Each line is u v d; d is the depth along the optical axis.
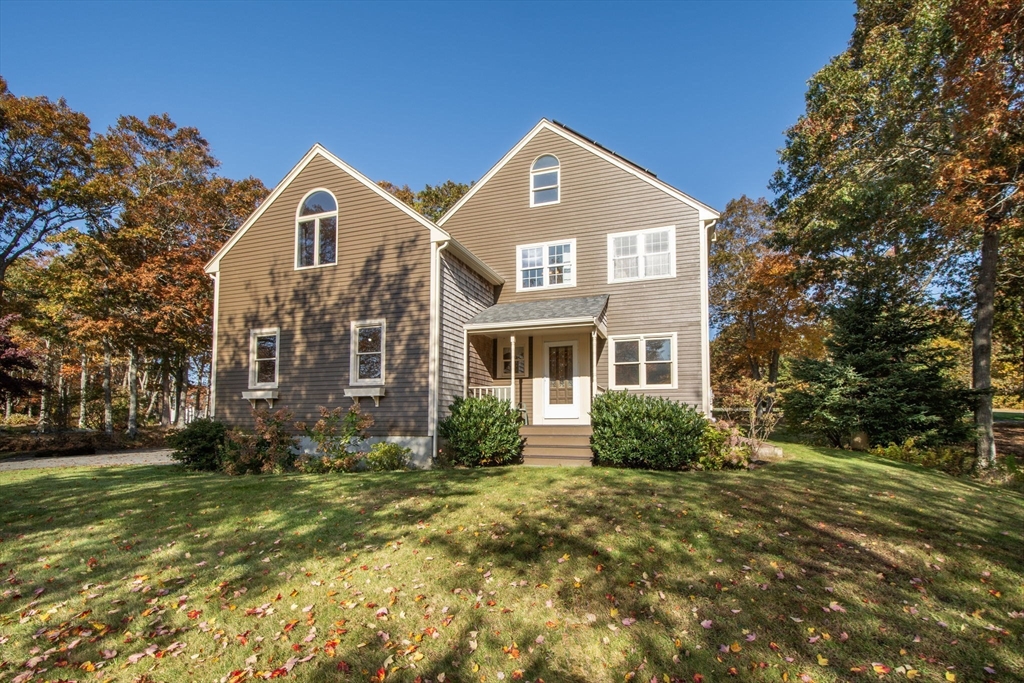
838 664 3.38
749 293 27.75
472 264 13.35
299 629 3.91
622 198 14.31
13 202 19.05
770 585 4.51
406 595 4.43
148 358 28.59
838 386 15.47
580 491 7.63
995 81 10.62
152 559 5.35
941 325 17.06
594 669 3.36
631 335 13.77
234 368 13.42
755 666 3.35
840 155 16.48
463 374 12.96
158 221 23.05
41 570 5.10
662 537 5.62
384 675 3.30
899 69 14.44
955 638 3.70
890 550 5.35
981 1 9.99
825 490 7.82
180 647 3.69
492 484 8.34
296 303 13.05
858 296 16.33
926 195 14.81
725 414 16.45
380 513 6.77
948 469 12.97
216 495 8.02
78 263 21.08
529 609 4.14
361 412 12.01
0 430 23.44
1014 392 22.19
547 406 14.23
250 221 13.72
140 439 23.02
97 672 3.41
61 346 26.56
